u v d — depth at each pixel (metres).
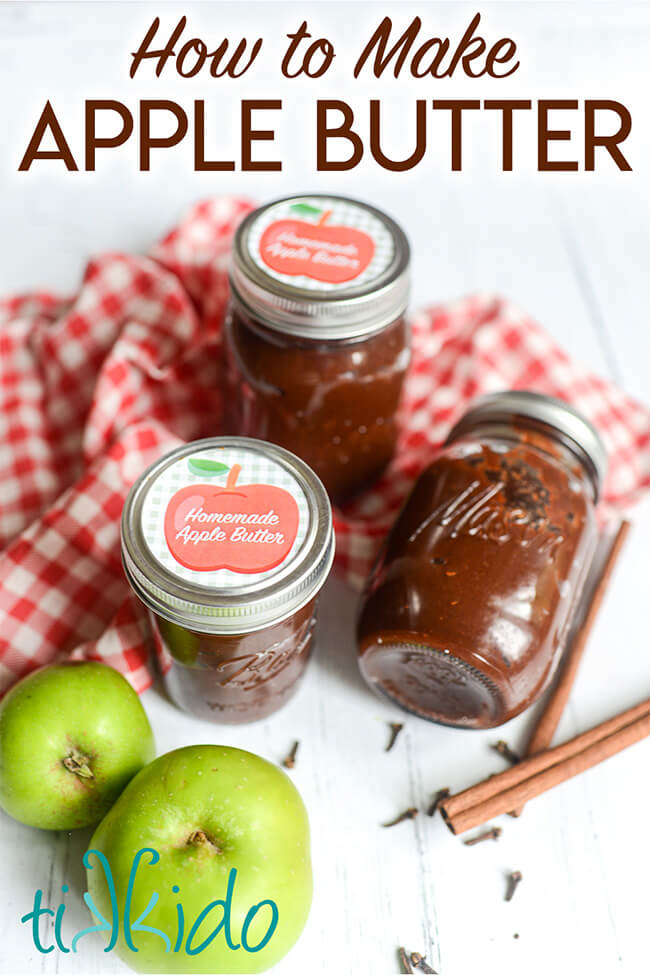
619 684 0.65
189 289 0.76
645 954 0.57
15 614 0.63
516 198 0.90
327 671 0.65
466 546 0.58
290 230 0.64
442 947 0.57
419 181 0.91
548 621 0.57
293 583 0.54
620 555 0.69
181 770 0.53
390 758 0.62
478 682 0.57
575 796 0.61
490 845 0.59
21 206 0.86
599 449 0.62
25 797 0.54
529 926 0.57
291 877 0.52
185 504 0.56
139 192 0.88
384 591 0.58
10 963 0.55
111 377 0.69
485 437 0.62
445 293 0.83
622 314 0.82
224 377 0.66
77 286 0.81
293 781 0.61
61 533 0.65
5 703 0.56
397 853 0.59
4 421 0.72
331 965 0.56
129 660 0.62
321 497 0.56
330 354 0.61
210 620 0.53
